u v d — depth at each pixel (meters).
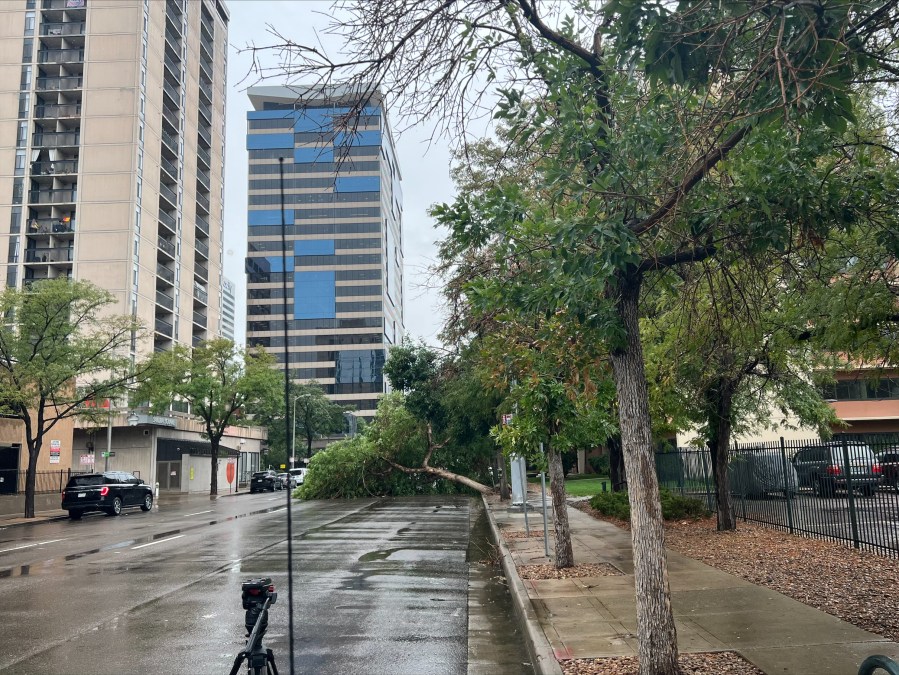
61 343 27.72
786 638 6.57
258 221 118.31
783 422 20.64
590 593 9.23
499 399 25.06
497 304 6.44
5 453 31.95
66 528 22.89
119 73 54.28
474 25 5.78
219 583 11.20
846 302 7.60
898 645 6.22
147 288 54.91
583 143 6.17
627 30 5.30
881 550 11.69
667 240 6.75
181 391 47.78
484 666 6.70
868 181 6.39
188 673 6.50
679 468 22.27
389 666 6.70
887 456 12.53
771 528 15.45
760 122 5.34
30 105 53.78
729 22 4.78
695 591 8.93
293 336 119.69
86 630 8.23
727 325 9.34
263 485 52.38
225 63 77.50
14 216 52.66
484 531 18.81
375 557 14.04
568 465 49.72
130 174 52.94
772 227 5.90
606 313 5.65
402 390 33.31
